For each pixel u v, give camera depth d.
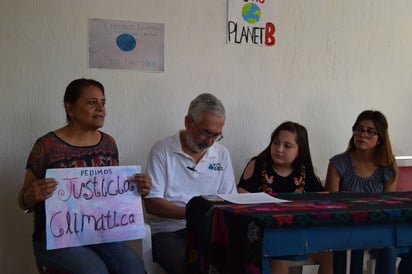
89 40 2.58
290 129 2.39
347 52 3.05
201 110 2.17
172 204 2.20
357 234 1.55
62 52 2.54
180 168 2.28
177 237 2.19
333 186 2.67
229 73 2.83
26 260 2.56
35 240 1.98
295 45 2.95
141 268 1.91
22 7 2.48
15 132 2.51
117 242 2.01
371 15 3.09
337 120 3.06
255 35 2.86
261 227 1.40
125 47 2.63
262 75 2.89
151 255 2.06
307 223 1.45
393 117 3.17
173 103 2.73
